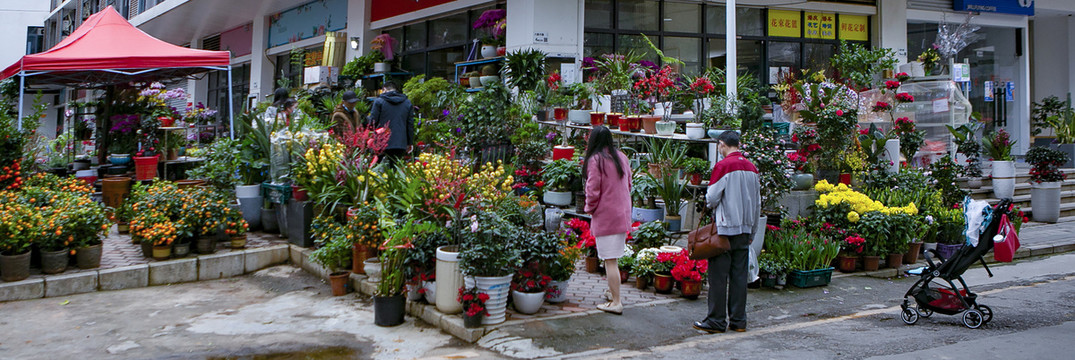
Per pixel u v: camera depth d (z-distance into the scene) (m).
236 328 5.59
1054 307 6.43
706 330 5.50
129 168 10.34
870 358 4.83
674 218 7.54
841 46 12.73
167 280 6.99
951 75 13.23
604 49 11.65
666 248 6.84
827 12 13.35
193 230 7.25
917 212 8.51
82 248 6.73
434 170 6.25
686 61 12.27
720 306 5.46
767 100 11.72
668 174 7.67
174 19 18.98
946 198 10.24
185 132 11.77
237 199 8.56
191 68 11.71
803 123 9.77
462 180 5.93
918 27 14.54
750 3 12.76
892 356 4.88
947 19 14.59
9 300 6.18
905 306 5.89
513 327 5.43
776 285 7.05
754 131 7.59
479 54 12.18
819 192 8.48
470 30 12.55
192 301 6.39
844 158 9.34
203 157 10.23
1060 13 16.02
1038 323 5.85
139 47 10.61
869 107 11.25
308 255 7.34
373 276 6.40
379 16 14.40
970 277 7.97
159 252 7.07
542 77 10.48
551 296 6.00
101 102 11.62
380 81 13.87
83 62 9.77
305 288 6.83
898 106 11.95
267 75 18.42
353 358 4.93
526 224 6.79
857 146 9.66
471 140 9.62
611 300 6.05
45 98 29.83
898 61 12.74
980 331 5.61
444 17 13.12
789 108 10.89
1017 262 8.87
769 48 12.99
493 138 9.70
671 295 6.54
